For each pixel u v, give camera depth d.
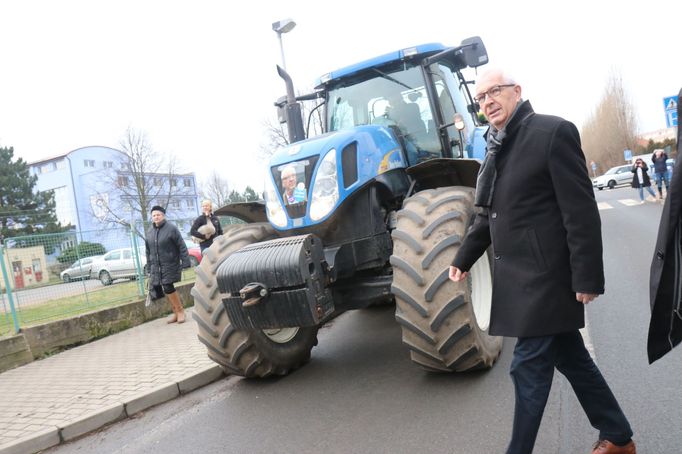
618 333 4.59
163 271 7.95
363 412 3.62
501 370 3.97
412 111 5.20
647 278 6.65
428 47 5.18
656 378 3.49
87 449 3.86
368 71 5.37
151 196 42.97
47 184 53.72
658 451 2.60
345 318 6.81
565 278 2.28
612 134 63.56
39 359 6.82
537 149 2.29
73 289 8.03
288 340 4.72
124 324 8.17
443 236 3.62
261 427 3.66
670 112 17.39
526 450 2.27
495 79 2.41
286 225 4.22
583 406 2.51
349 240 4.20
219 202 57.91
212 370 5.01
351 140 4.20
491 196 2.46
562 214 2.24
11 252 7.19
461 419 3.26
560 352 2.44
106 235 8.72
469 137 5.78
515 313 2.33
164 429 3.96
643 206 17.72
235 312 3.78
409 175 4.80
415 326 3.64
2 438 4.04
